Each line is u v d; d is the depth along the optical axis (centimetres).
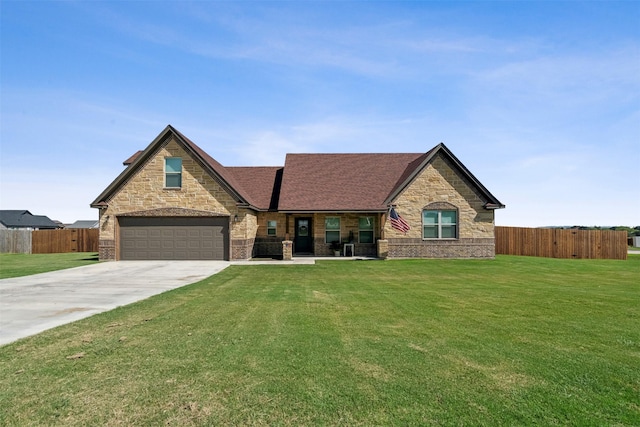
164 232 1994
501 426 350
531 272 1548
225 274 1470
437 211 2103
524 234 2431
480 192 2097
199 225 1994
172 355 526
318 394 409
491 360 513
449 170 2105
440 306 867
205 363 496
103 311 810
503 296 999
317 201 2117
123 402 390
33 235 2848
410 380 447
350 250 2173
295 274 1471
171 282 1261
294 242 2309
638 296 1002
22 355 526
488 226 2094
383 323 709
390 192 2161
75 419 357
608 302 918
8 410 372
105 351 542
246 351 543
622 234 2244
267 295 1005
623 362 508
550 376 461
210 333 636
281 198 2141
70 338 606
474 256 2083
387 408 381
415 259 2039
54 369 475
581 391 421
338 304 887
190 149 1984
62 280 1305
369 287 1150
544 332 650
